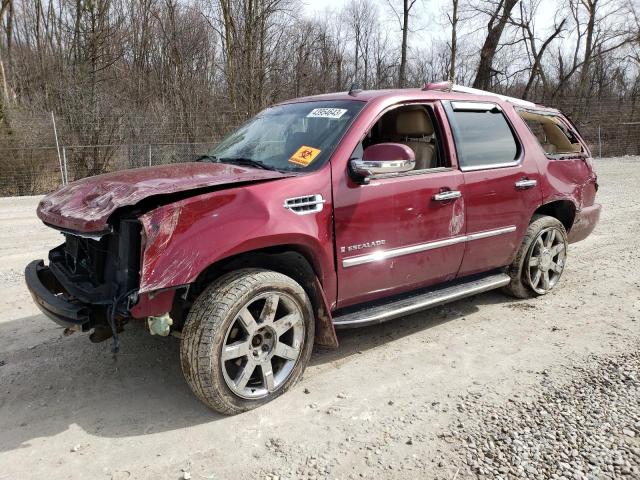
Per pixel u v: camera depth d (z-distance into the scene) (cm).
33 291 335
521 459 273
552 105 2734
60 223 315
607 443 286
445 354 400
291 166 362
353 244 360
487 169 445
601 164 1989
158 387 353
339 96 423
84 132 1709
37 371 375
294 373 343
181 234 286
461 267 440
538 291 520
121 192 304
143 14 2698
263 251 329
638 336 426
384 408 325
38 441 294
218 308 298
